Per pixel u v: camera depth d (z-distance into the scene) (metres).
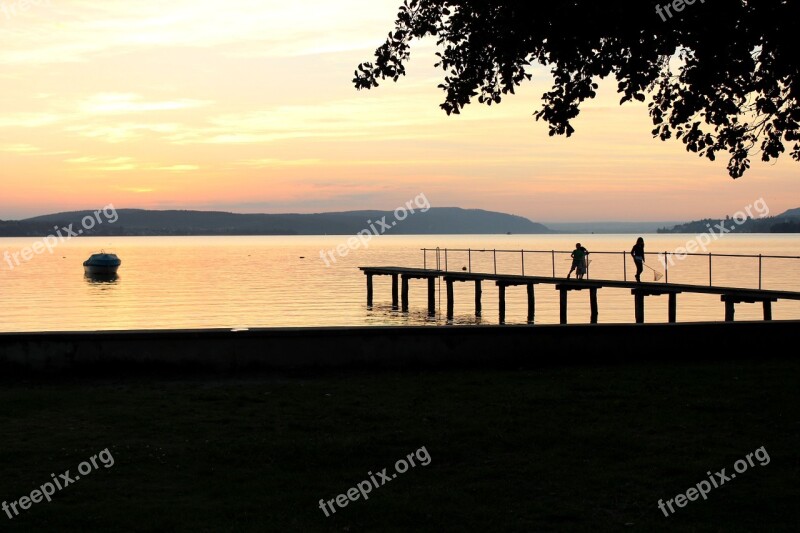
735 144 14.24
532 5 12.09
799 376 12.38
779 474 8.00
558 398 11.09
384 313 52.28
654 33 12.04
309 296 67.62
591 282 37.38
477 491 7.59
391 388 11.91
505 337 13.89
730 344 14.56
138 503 7.24
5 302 65.44
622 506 7.22
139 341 13.24
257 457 8.56
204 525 6.72
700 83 12.65
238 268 121.62
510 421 9.89
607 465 8.30
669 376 12.53
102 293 74.62
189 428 9.69
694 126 14.20
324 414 10.36
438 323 45.50
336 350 13.55
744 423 9.80
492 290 73.94
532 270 105.38
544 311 52.84
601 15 11.70
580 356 14.10
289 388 11.95
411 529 6.70
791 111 13.53
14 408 10.70
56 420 10.10
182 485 7.75
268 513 7.02
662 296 63.88
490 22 13.12
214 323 48.28
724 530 6.62
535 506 7.18
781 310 52.25
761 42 12.23
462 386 12.00
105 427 9.74
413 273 52.22
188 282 89.56
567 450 8.79
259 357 13.42
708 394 11.27
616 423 9.80
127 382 12.67
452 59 14.08
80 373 13.15
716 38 11.74
